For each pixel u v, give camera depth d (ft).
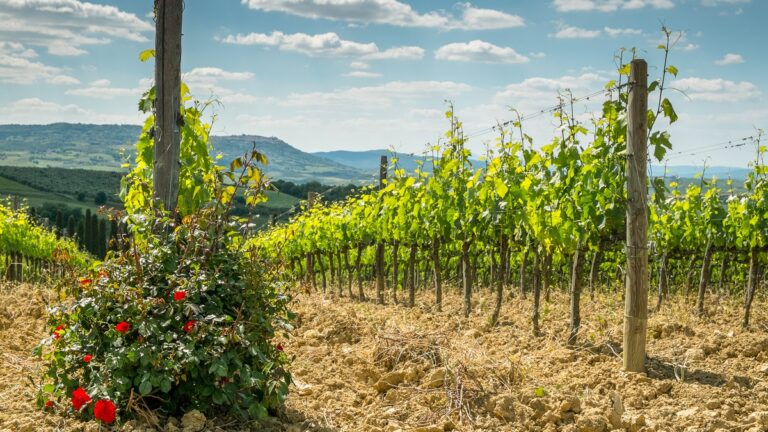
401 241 36.99
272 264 17.25
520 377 19.71
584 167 23.65
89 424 14.42
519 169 27.84
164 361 14.35
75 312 15.37
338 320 26.18
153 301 15.12
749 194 32.60
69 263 16.19
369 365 21.20
